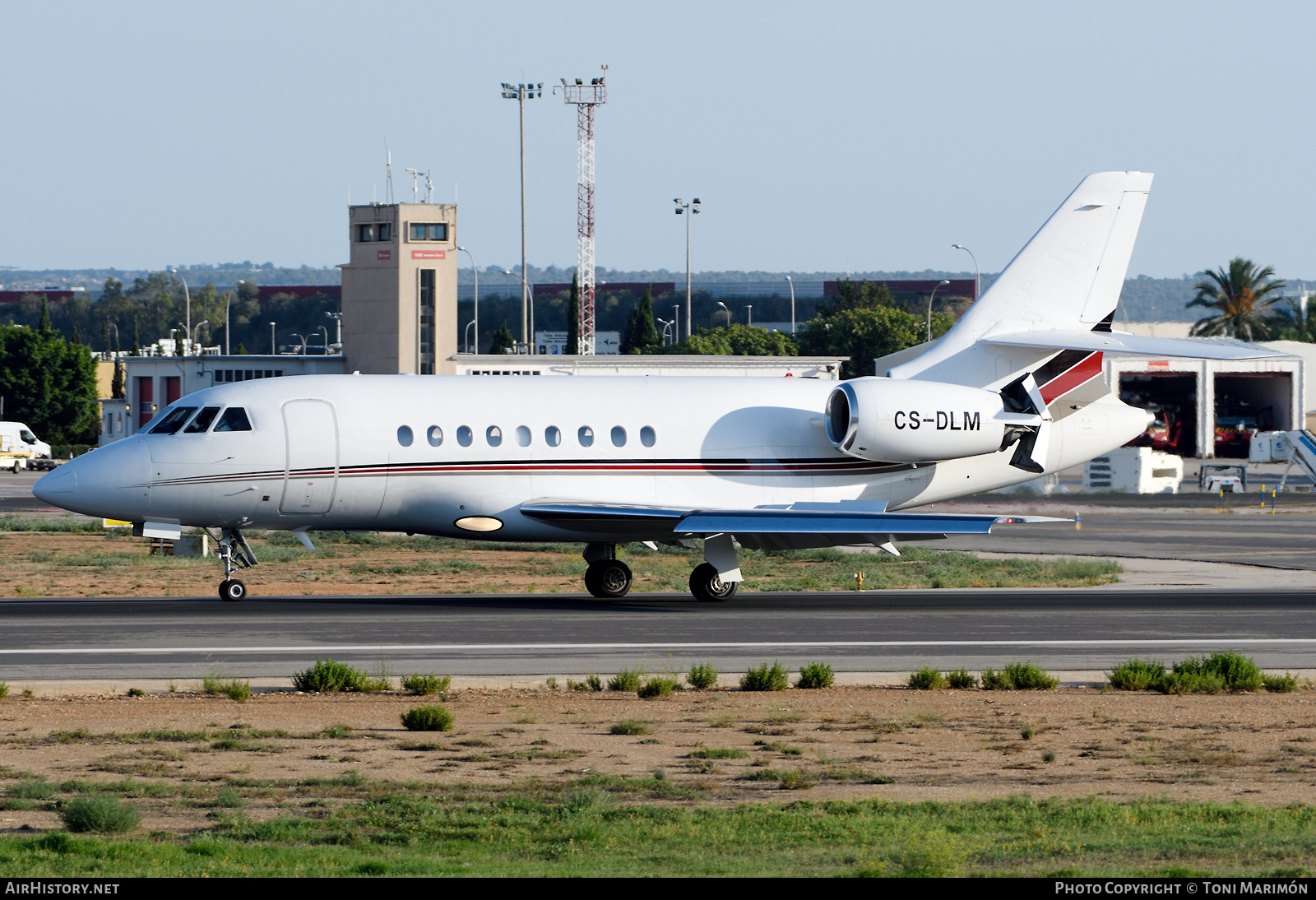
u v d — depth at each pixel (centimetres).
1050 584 13550
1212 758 5919
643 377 12112
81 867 3875
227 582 11131
